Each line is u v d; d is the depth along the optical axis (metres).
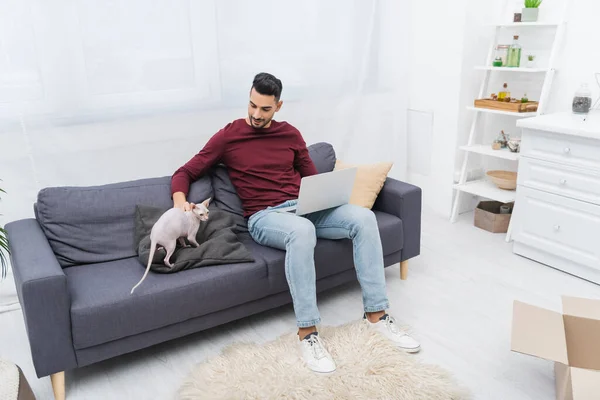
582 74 2.90
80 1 2.32
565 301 1.94
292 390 1.78
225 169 2.44
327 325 2.24
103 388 1.89
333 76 3.20
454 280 2.63
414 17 3.46
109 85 2.48
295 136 2.41
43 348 1.72
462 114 3.38
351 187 2.20
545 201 2.69
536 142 2.67
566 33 2.93
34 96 2.32
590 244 2.52
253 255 2.15
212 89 2.76
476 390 1.82
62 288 1.70
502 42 3.31
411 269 2.77
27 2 2.22
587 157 2.45
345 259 2.32
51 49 2.30
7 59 2.24
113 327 1.81
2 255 2.22
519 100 3.14
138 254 2.11
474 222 3.39
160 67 2.58
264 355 1.98
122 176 2.63
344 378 1.84
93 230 2.14
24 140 2.35
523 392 1.81
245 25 2.78
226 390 1.79
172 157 2.74
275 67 2.95
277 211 2.22
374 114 3.46
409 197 2.49
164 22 2.54
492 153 3.14
